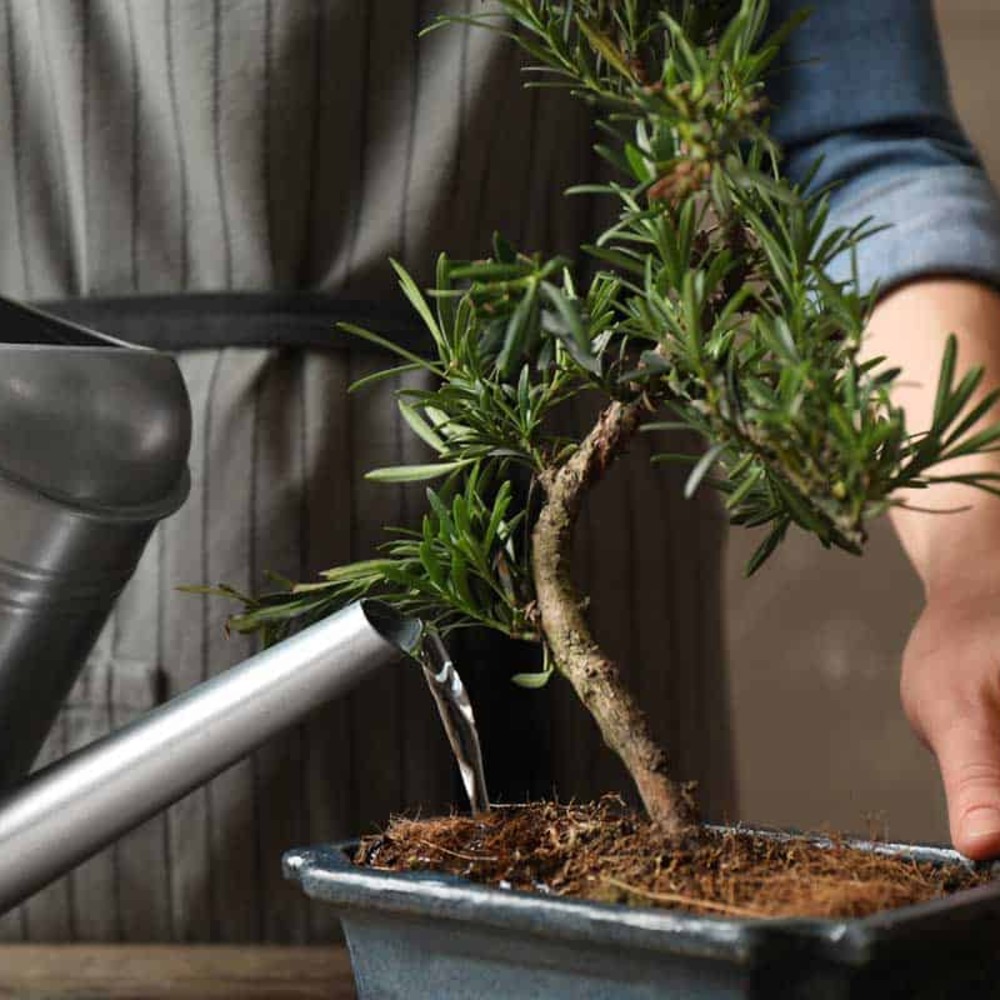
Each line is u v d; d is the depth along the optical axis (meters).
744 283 0.51
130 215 0.88
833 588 2.19
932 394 0.78
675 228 0.49
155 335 0.89
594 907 0.43
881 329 0.81
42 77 0.90
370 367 0.88
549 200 0.94
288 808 0.90
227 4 0.85
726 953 0.40
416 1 0.87
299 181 0.86
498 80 0.87
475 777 0.54
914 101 0.88
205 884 0.90
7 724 0.59
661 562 0.97
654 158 0.46
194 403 0.87
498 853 0.50
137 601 0.89
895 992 0.43
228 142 0.86
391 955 0.49
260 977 0.79
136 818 0.55
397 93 0.87
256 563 0.87
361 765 0.90
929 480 0.45
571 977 0.45
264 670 0.53
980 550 0.72
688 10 0.51
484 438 0.54
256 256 0.87
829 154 0.88
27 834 0.54
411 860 0.50
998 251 0.81
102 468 0.56
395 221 0.87
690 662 0.99
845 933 0.40
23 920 0.91
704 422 0.47
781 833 0.53
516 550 0.57
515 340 0.43
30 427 0.54
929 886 0.48
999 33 2.20
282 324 0.87
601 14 0.51
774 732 2.20
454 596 0.54
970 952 0.44
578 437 0.92
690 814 0.51
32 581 0.56
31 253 0.92
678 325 0.47
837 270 0.83
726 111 0.48
